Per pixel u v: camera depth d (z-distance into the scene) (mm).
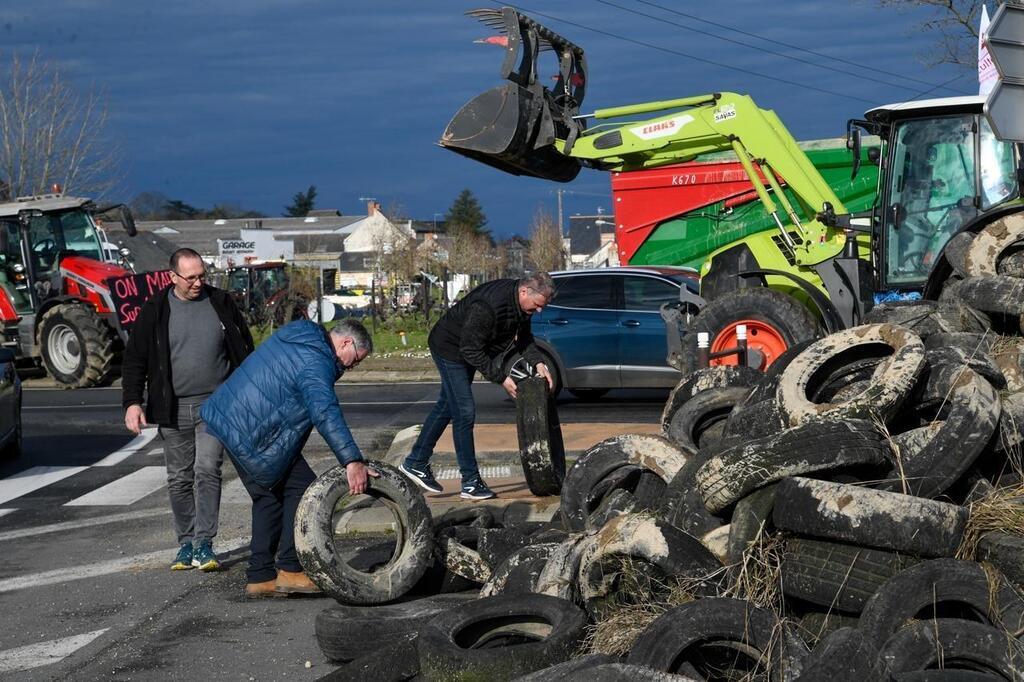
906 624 4125
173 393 7441
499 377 8609
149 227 111125
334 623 5422
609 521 5027
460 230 73562
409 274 50656
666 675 3727
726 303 11852
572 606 4758
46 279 22062
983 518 4637
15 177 38000
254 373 6488
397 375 22578
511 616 4805
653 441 6387
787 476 4887
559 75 13141
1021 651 3959
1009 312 7238
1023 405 5383
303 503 5973
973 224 8641
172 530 8922
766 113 12836
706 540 4965
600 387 15727
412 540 6082
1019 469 5281
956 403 5223
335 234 114375
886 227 11758
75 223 22688
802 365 6062
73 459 13117
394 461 11344
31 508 10242
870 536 4477
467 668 4402
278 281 41844
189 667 5520
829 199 12391
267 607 6539
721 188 18000
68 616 6523
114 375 23375
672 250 18406
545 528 6793
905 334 5898
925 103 11500
